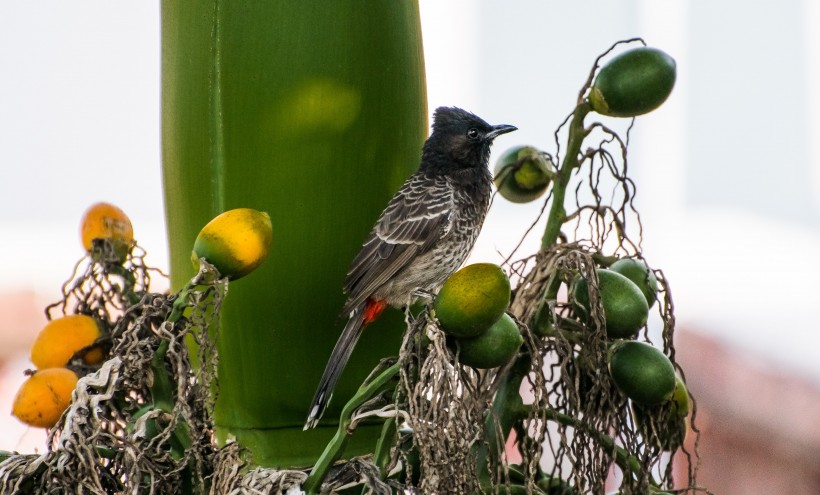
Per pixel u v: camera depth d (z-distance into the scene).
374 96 4.64
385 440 3.88
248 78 4.49
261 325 4.56
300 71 4.50
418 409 3.63
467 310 3.68
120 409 4.14
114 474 3.96
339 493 4.09
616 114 4.41
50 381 4.28
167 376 3.99
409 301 4.97
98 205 4.92
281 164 4.52
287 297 4.57
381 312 5.23
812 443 9.56
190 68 4.59
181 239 4.71
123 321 4.32
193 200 4.61
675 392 4.27
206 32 4.53
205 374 3.86
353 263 4.71
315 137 4.54
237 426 4.66
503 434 4.31
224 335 4.57
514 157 5.12
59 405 4.27
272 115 4.50
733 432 9.63
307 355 4.64
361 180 4.64
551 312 4.15
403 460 3.97
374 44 4.64
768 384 9.92
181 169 4.65
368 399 3.91
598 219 4.64
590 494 4.52
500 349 3.81
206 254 3.79
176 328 3.94
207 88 4.52
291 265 4.55
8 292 9.71
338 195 4.59
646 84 4.28
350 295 4.73
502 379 4.36
